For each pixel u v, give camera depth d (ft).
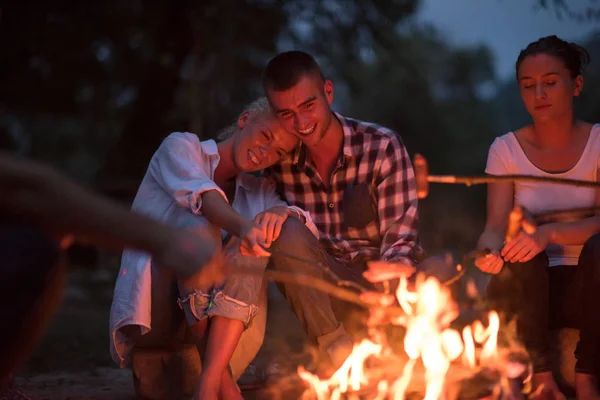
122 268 11.69
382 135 13.30
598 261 10.53
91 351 18.72
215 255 6.92
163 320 11.75
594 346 10.62
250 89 60.03
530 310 11.53
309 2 44.47
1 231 6.56
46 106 61.26
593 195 12.60
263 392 12.80
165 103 48.55
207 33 48.06
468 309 17.58
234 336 10.71
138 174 47.50
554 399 11.33
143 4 47.01
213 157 12.19
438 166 114.73
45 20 47.16
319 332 11.37
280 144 12.26
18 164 6.24
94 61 52.11
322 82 12.53
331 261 12.23
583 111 60.44
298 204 13.56
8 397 10.75
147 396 12.24
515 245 11.36
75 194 6.35
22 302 6.53
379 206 13.25
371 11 44.21
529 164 12.77
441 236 89.97
